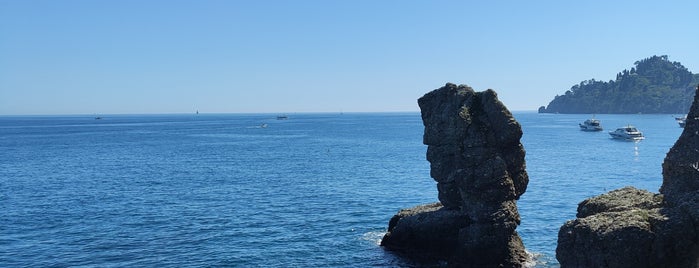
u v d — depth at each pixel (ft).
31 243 165.17
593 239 102.17
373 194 249.75
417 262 148.46
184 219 197.77
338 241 169.17
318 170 340.59
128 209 215.92
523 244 160.04
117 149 514.68
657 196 114.93
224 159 414.41
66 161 400.88
